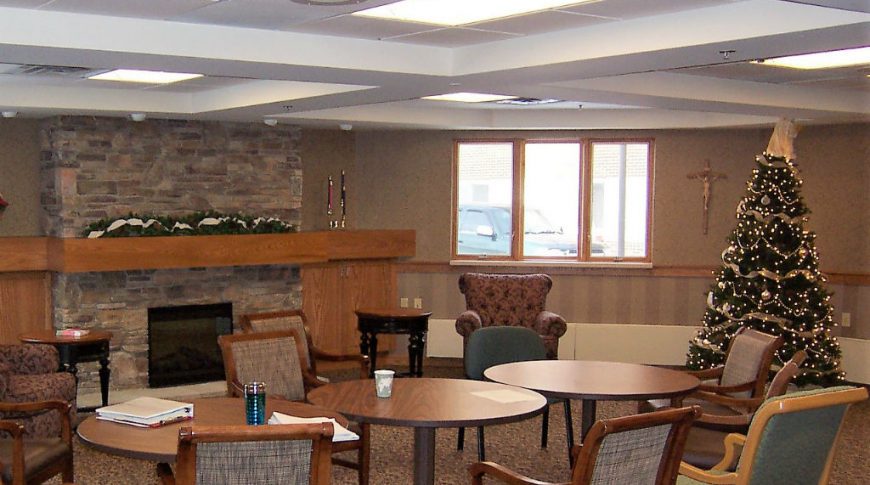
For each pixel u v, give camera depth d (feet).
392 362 31.76
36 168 26.89
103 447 11.18
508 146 32.19
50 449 14.96
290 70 17.63
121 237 25.45
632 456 10.74
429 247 32.40
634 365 18.01
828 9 13.51
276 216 29.43
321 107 24.02
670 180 31.40
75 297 25.81
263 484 9.84
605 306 31.86
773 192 26.40
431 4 14.46
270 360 16.98
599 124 30.35
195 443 9.46
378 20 15.71
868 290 28.94
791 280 26.37
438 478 18.28
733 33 14.53
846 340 29.19
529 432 22.02
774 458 12.18
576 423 22.93
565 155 32.07
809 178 30.01
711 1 14.29
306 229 31.42
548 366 17.72
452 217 32.37
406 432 21.97
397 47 17.98
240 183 28.76
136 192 26.91
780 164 26.55
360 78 18.78
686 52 15.61
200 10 14.75
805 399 11.94
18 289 25.89
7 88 23.13
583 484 10.36
